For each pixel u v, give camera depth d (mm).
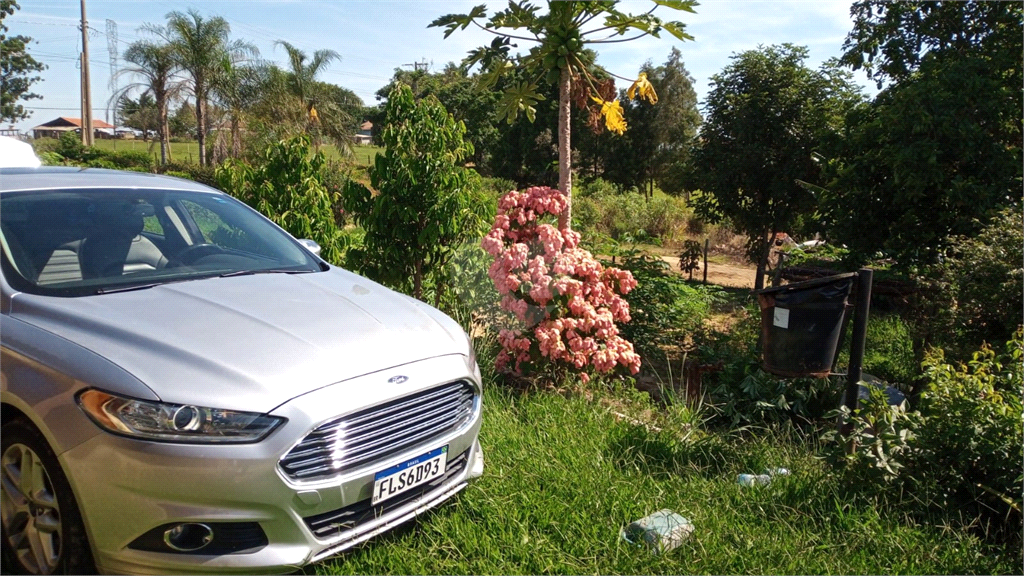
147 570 2434
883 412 3797
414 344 3061
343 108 32188
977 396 3662
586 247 7578
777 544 3158
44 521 2662
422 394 2912
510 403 4871
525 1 5668
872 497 3557
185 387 2473
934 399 3781
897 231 8992
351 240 6707
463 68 5887
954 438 3557
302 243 4254
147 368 2521
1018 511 3389
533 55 5824
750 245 17469
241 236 4035
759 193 15828
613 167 44969
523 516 3309
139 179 4090
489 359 5707
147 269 3424
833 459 3805
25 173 3809
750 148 15156
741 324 8938
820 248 10961
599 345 5477
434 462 2939
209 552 2451
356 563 2881
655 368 6820
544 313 5453
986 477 3553
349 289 3596
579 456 3953
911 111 8500
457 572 2889
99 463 2404
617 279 5812
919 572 3035
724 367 5996
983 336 6066
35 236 3299
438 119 6285
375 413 2719
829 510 3504
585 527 3232
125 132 69812
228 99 28062
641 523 3240
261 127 27219
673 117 44531
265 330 2861
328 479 2574
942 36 9836
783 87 15336
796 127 14812
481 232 6262
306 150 6590
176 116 31719
